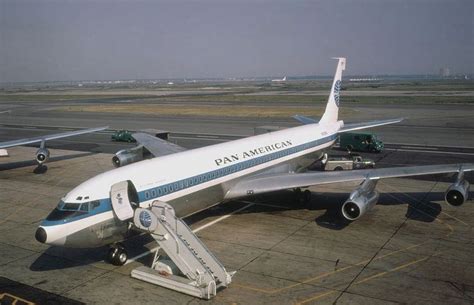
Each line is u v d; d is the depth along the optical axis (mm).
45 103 159750
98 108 131500
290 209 32125
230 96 182500
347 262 22719
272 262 22828
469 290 19562
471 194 35688
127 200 21484
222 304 18500
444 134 71312
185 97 181125
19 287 20234
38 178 43656
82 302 18781
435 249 24391
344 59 44250
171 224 20938
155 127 85438
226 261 23000
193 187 25219
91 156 56688
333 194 36125
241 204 33406
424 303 18391
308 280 20688
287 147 35219
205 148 28812
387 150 58625
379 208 32188
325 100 146625
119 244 22875
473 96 156000
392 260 22906
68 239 20172
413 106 120062
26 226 29297
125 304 18578
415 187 38250
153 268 21359
